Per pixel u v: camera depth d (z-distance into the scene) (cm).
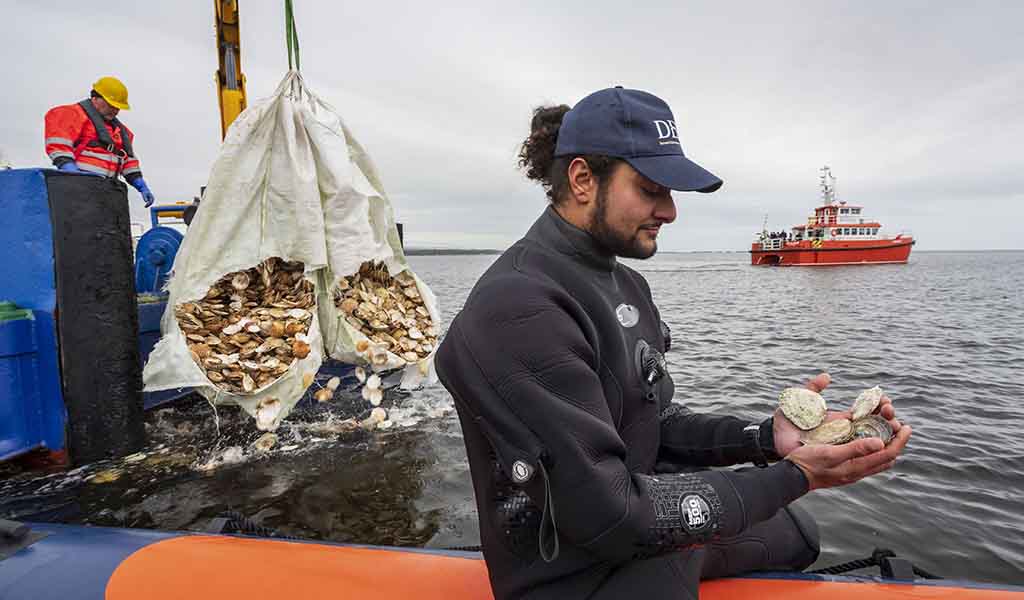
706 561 134
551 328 95
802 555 155
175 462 397
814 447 105
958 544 298
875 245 5472
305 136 472
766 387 687
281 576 138
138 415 414
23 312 367
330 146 484
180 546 152
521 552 107
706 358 895
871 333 1216
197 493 350
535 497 92
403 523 311
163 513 326
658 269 7050
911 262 10925
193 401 528
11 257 374
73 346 377
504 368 94
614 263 124
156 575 138
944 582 142
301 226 462
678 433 145
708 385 698
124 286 403
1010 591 136
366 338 477
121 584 134
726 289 3053
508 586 109
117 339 398
